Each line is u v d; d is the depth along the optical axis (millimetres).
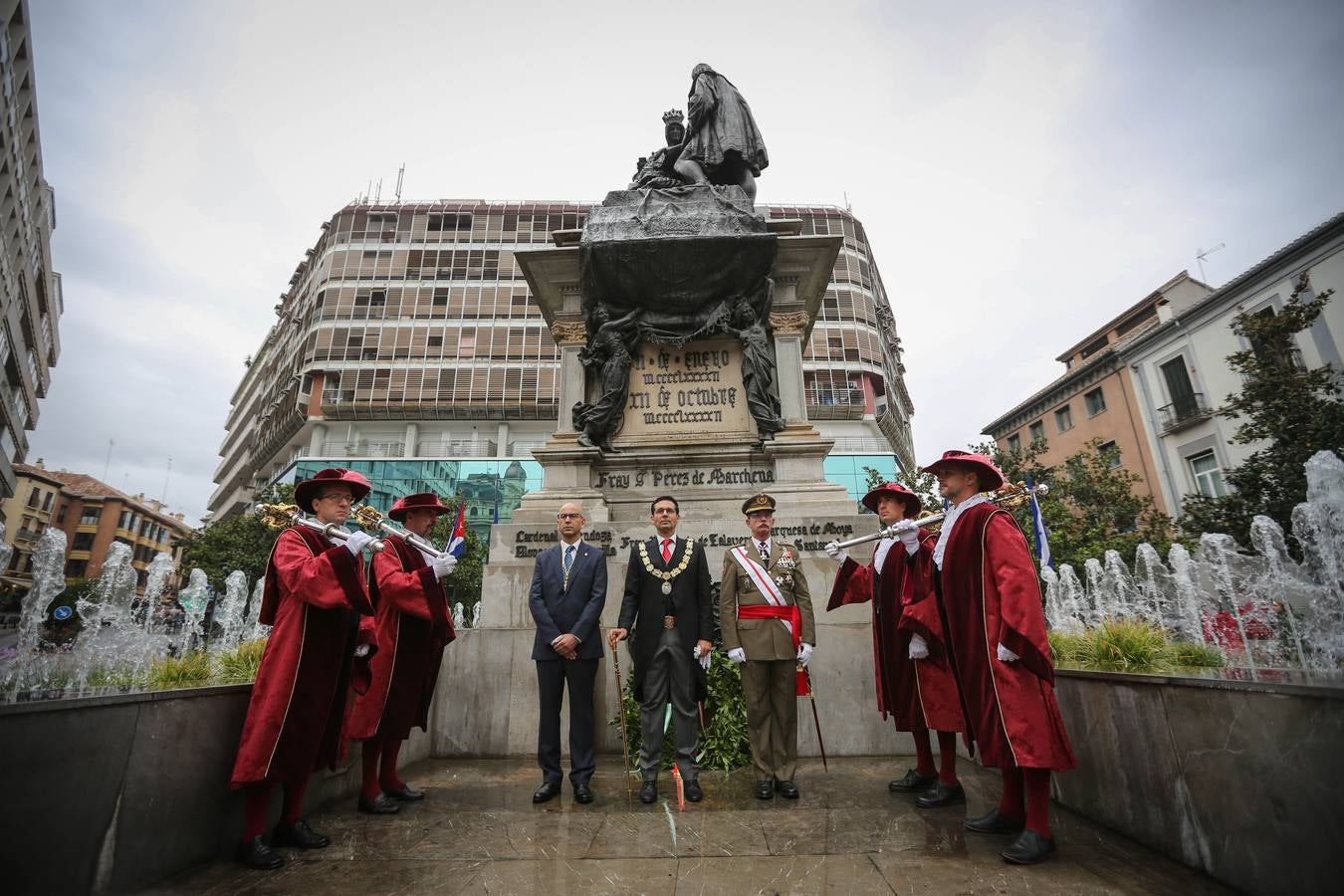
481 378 40375
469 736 5609
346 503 4074
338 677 3752
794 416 7070
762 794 4152
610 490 6797
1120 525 17688
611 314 7293
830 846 3301
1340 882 2250
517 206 44312
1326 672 2873
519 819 3818
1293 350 13609
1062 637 5062
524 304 41969
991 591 3439
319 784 4098
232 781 3129
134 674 4109
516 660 5738
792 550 4590
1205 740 2883
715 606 5672
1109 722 3566
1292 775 2439
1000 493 3904
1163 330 23078
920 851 3229
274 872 3055
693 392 7164
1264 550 7953
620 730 5449
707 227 7238
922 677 4145
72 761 2504
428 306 41906
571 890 2814
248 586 27422
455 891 2820
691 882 2879
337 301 41969
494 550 6160
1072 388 27500
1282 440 12727
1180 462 22891
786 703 4309
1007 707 3244
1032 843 3088
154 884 2883
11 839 2250
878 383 41125
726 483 6754
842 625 5605
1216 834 2816
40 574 3682
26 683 3631
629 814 3889
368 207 43969
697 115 8352
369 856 3248
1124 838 3398
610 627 5781
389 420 40406
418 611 4145
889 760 5289
